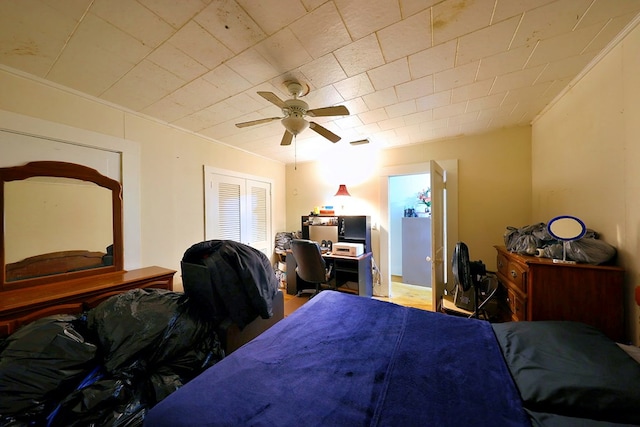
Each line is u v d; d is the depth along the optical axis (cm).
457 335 126
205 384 92
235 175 347
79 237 196
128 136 227
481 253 292
